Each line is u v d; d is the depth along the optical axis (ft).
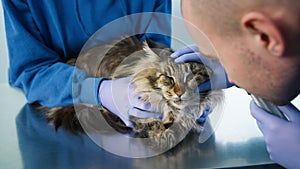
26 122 2.48
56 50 3.01
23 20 2.81
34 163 2.02
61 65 2.66
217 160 2.05
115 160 2.05
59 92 2.54
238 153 2.11
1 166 2.00
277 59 1.53
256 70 1.60
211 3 1.47
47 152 2.12
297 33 1.44
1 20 3.65
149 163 2.02
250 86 1.68
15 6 2.79
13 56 2.83
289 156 2.05
